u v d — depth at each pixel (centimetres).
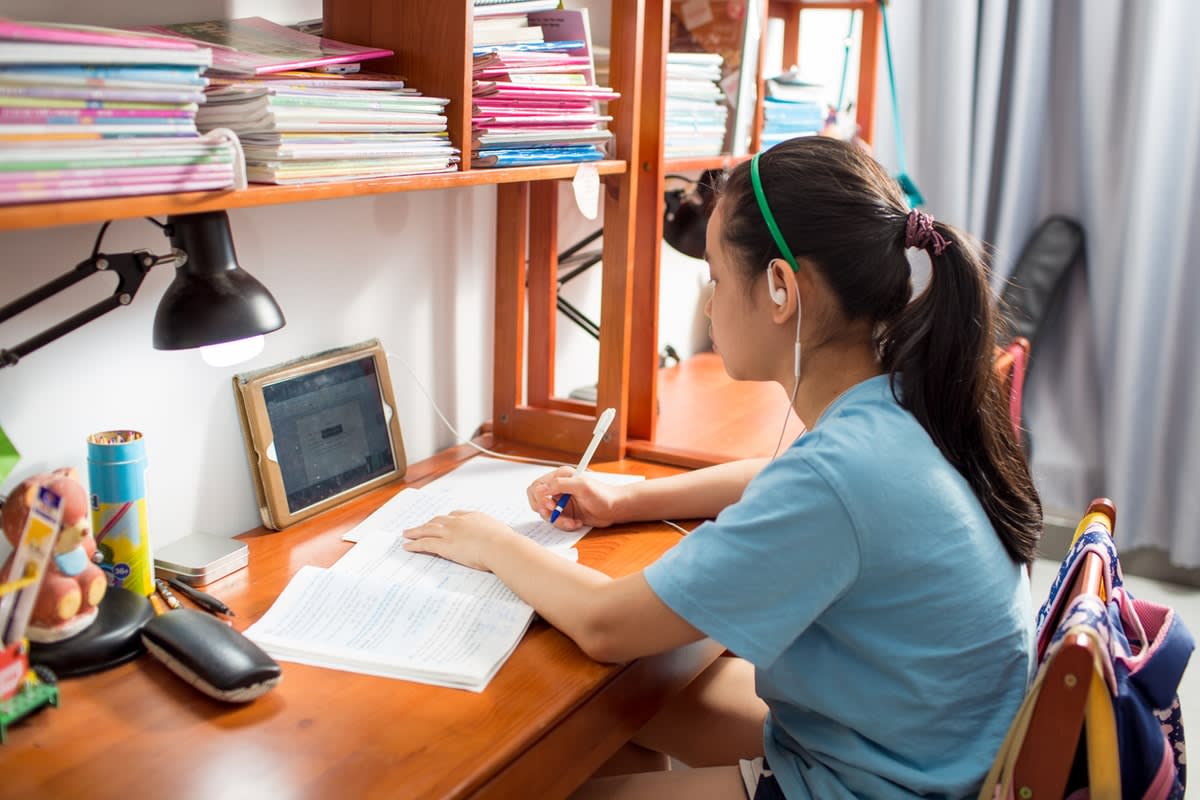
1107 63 269
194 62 94
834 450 100
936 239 106
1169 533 280
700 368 239
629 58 158
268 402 139
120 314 122
